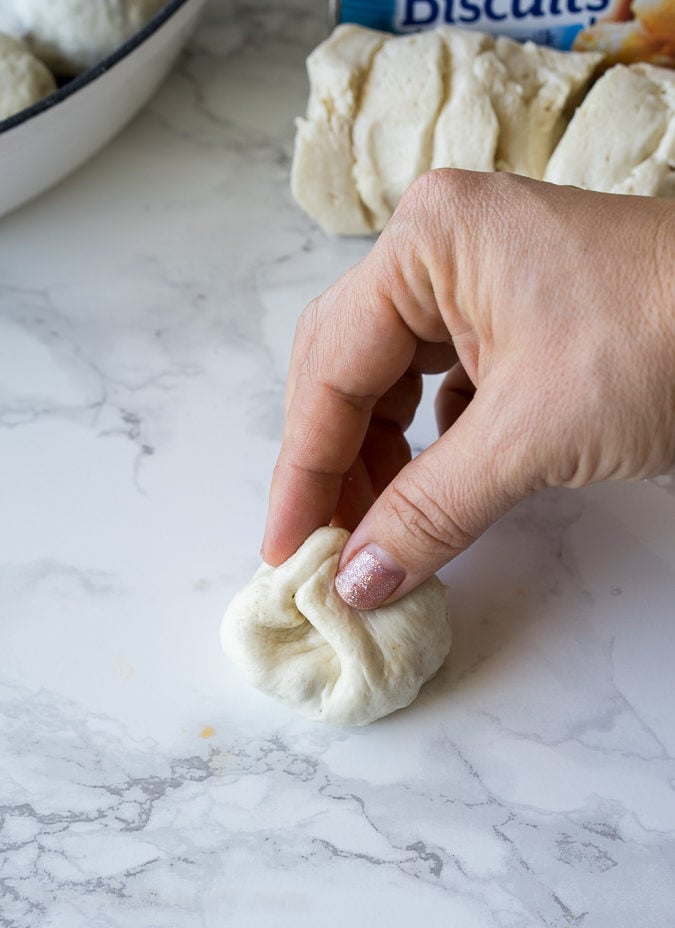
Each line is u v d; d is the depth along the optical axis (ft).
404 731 1.12
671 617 1.17
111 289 1.36
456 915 1.05
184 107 1.49
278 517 1.10
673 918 1.05
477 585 1.18
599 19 1.34
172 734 1.12
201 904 1.05
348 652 1.08
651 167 1.26
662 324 0.91
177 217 1.41
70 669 1.15
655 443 0.93
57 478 1.24
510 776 1.10
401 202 1.01
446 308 1.01
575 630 1.16
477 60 1.29
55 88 1.41
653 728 1.12
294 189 1.33
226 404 1.29
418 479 0.99
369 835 1.08
